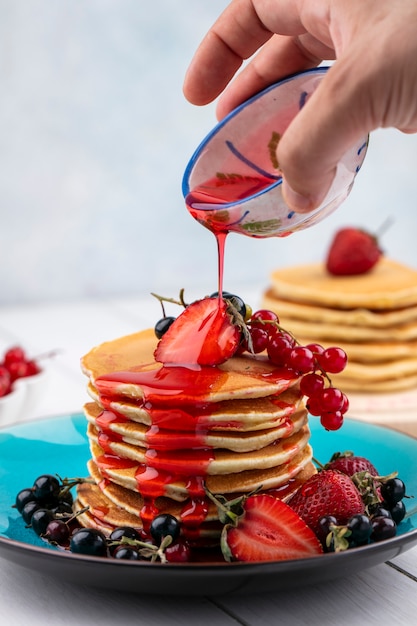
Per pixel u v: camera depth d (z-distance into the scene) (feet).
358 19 1.92
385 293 3.35
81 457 2.53
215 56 2.36
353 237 3.58
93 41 4.59
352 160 2.04
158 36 4.71
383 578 2.15
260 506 2.06
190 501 2.14
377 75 1.85
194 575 1.93
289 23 2.19
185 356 2.19
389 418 3.06
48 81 4.55
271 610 2.06
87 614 2.05
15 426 2.57
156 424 2.13
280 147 1.92
